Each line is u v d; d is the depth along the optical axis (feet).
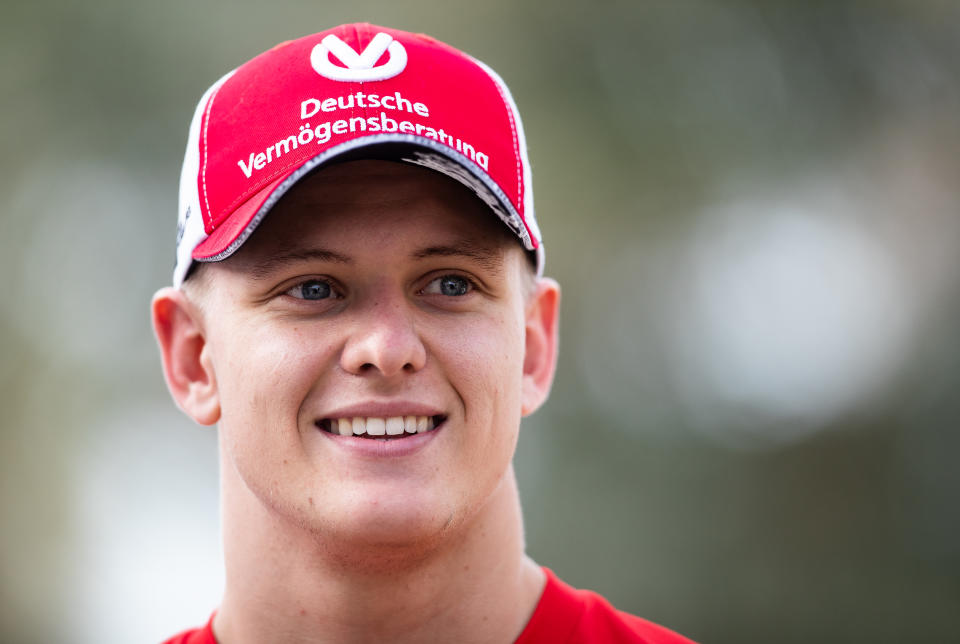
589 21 115.96
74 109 115.75
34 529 107.34
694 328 110.22
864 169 120.37
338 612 21.44
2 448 108.68
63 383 110.01
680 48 118.21
